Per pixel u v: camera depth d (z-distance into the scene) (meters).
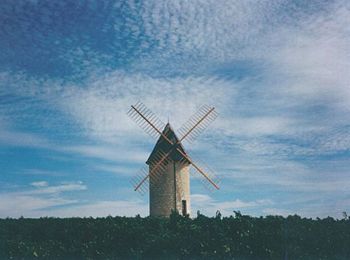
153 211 35.72
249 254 28.73
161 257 28.88
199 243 29.09
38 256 29.52
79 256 29.78
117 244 30.11
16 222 32.50
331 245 29.08
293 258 28.34
